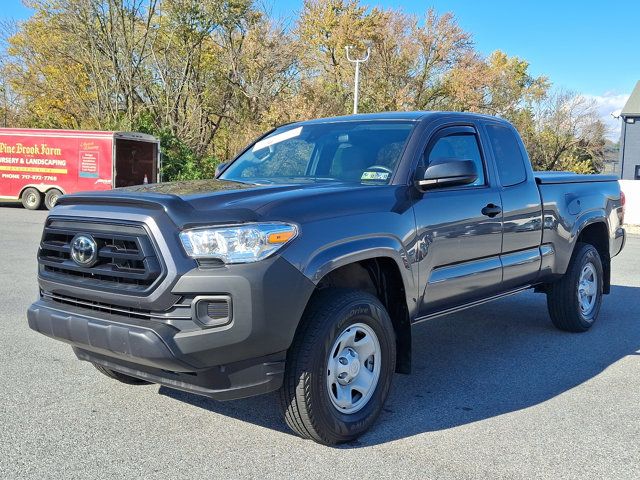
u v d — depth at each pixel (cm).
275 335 331
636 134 3944
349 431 371
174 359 320
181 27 3294
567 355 576
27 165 2447
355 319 372
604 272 708
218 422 406
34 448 362
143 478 329
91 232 355
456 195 464
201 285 320
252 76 3656
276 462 351
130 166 2517
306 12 4175
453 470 345
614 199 705
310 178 461
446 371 527
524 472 344
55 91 3509
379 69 4156
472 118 518
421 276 423
